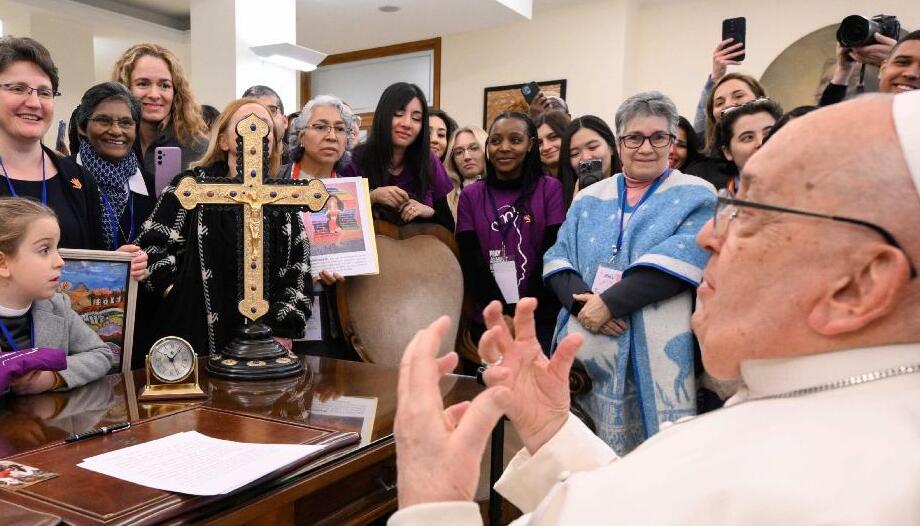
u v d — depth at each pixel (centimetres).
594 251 204
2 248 129
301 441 106
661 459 62
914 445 51
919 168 54
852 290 59
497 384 87
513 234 248
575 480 66
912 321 57
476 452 62
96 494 85
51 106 183
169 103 266
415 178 256
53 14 580
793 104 539
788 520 50
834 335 60
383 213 235
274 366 150
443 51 683
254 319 153
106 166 218
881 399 56
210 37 480
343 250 211
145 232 192
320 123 236
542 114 321
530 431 89
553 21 618
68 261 149
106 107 214
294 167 245
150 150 263
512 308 241
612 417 193
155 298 195
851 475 51
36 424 112
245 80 477
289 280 188
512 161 249
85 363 139
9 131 178
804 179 60
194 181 146
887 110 58
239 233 153
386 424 118
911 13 492
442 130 348
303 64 486
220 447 102
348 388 142
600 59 595
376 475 117
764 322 63
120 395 132
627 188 209
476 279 247
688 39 582
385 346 220
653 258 186
